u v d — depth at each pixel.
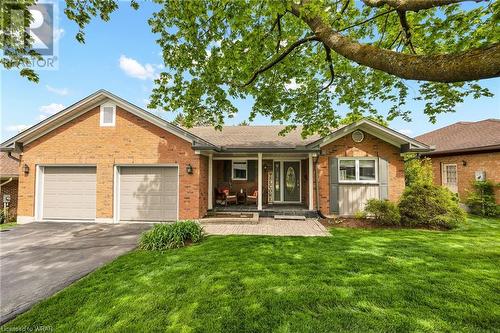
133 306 3.33
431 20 4.77
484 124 14.56
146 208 9.36
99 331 2.84
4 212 10.69
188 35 5.07
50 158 9.48
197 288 3.79
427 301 3.30
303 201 12.09
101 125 9.43
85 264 4.98
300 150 9.63
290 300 3.38
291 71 6.48
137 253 5.55
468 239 6.42
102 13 4.57
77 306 3.35
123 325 2.93
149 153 9.31
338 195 9.98
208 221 8.87
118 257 5.36
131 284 3.96
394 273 4.22
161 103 6.06
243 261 4.90
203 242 6.34
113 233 7.63
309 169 10.12
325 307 3.20
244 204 11.99
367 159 9.99
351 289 3.66
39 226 8.64
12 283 4.14
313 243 6.16
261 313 3.10
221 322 2.94
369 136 9.98
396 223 8.12
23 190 9.50
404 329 2.75
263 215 10.07
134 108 9.14
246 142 10.80
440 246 5.79
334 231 7.54
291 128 8.35
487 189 10.77
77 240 6.84
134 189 9.45
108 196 9.31
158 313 3.16
